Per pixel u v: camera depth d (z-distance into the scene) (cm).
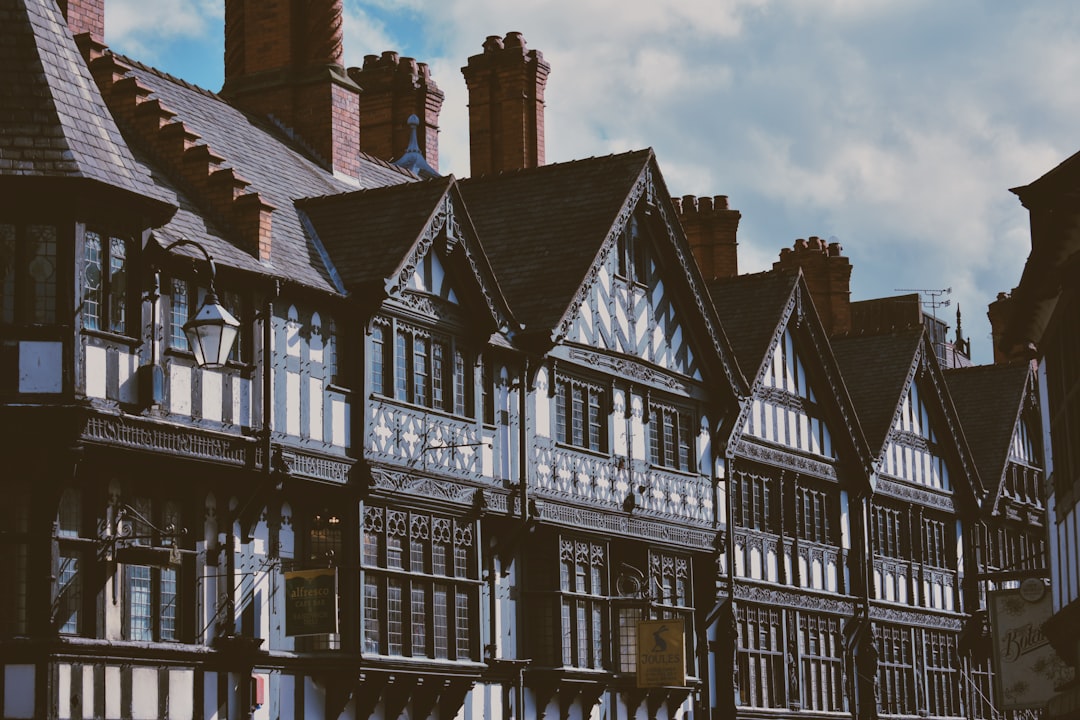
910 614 5134
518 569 3622
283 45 3850
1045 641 3569
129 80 3244
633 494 3925
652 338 4069
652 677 3741
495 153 4503
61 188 2625
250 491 2953
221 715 2867
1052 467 3164
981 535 5603
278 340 3042
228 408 2925
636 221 4044
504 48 4503
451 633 3338
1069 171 2586
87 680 2623
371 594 3158
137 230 2758
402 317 3300
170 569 2823
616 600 3816
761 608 4444
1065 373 2905
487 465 3503
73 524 2653
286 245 3222
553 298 3703
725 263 5075
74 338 2619
